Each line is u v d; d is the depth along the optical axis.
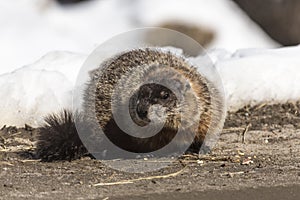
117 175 23.80
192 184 22.75
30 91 30.80
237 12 55.53
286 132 29.66
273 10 54.56
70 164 25.17
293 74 33.25
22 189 22.28
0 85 31.00
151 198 21.28
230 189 22.22
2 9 47.22
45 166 24.94
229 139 28.48
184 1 54.47
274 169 24.61
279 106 32.69
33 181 23.16
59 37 46.34
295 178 23.50
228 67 33.06
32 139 28.69
